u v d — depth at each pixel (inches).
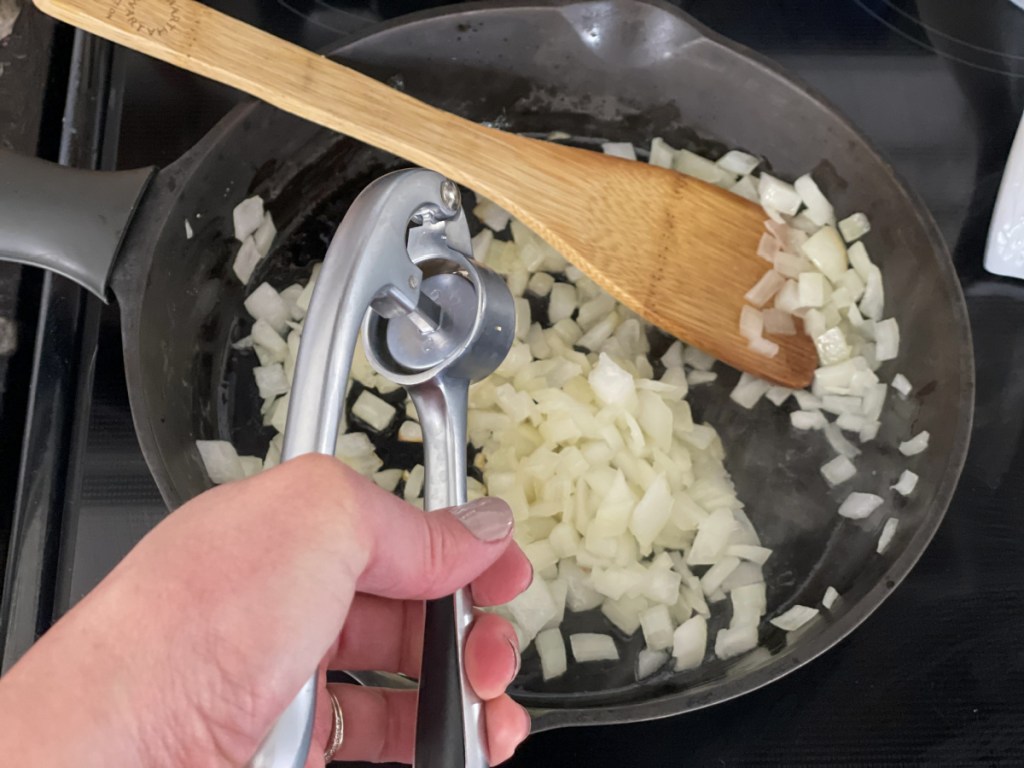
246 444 32.1
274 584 15.2
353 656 24.8
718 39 32.1
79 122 33.9
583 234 30.9
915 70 37.1
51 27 34.9
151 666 14.5
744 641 28.6
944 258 29.1
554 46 33.3
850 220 33.7
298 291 34.5
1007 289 33.0
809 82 36.9
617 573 29.5
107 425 29.9
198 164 28.6
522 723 19.9
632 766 25.4
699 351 34.3
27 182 26.3
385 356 20.2
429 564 17.8
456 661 19.2
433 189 18.5
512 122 37.0
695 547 30.3
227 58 25.7
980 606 27.7
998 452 30.3
